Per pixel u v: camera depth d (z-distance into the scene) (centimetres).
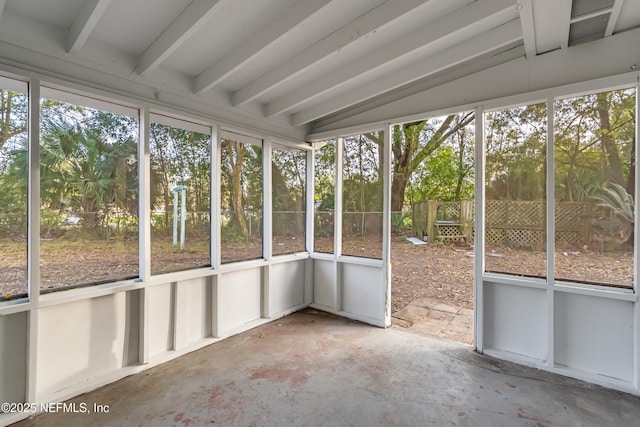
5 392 195
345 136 389
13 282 201
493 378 245
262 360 272
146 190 261
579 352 250
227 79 301
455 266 633
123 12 202
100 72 233
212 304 314
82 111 233
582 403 213
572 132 254
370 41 249
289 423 192
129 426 187
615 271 239
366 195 371
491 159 289
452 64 263
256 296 360
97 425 188
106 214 244
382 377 246
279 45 250
